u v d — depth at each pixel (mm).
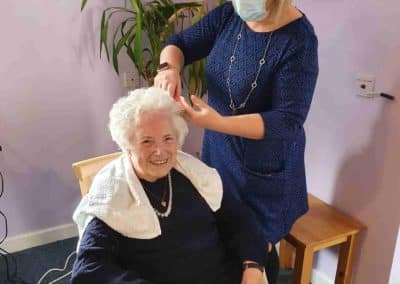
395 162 1634
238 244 1316
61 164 2309
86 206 1184
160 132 1143
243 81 1318
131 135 1139
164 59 1466
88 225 1167
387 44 1557
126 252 1182
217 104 1452
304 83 1233
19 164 2195
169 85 1302
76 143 2316
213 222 1322
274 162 1406
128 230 1156
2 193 2197
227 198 1368
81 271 1095
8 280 2074
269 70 1267
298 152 1443
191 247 1229
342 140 1832
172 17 2113
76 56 2160
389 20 1530
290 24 1246
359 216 1839
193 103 1220
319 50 1836
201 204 1283
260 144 1364
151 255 1188
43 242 2379
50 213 2369
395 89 1567
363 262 1869
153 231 1176
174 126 1168
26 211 2295
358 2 1622
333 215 1879
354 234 1787
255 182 1425
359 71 1685
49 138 2230
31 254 2287
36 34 2029
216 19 1460
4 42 1974
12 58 2014
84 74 2215
